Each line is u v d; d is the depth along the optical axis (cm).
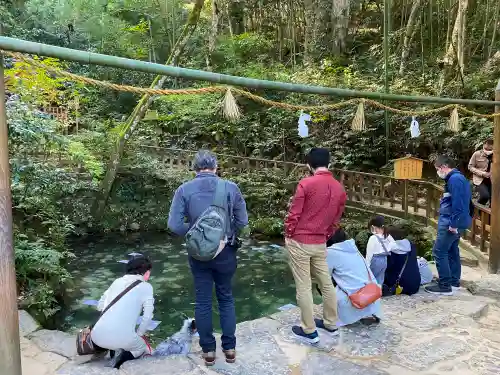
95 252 856
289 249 301
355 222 841
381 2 1483
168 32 1662
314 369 272
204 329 269
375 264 378
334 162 1093
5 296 201
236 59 1491
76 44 1608
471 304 372
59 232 667
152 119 1449
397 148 1093
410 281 395
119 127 1173
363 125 327
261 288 662
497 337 318
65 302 586
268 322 345
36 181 611
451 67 991
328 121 1191
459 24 920
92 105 1476
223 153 1357
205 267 264
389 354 292
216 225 251
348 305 325
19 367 211
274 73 1311
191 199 258
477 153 618
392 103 1039
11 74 537
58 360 291
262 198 1011
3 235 198
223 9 1581
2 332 201
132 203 1052
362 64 1312
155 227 1019
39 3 1557
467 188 370
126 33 1694
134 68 220
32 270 509
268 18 1675
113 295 290
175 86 1476
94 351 293
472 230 541
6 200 199
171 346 304
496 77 942
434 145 1024
